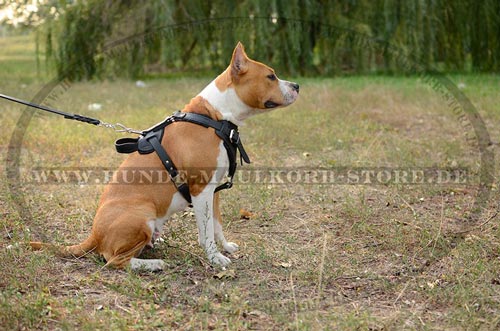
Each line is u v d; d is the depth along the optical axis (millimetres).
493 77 12781
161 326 3445
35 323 3451
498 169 6656
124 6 13359
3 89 11789
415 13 12609
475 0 13219
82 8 13211
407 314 3643
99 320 3449
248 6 13016
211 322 3539
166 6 12844
